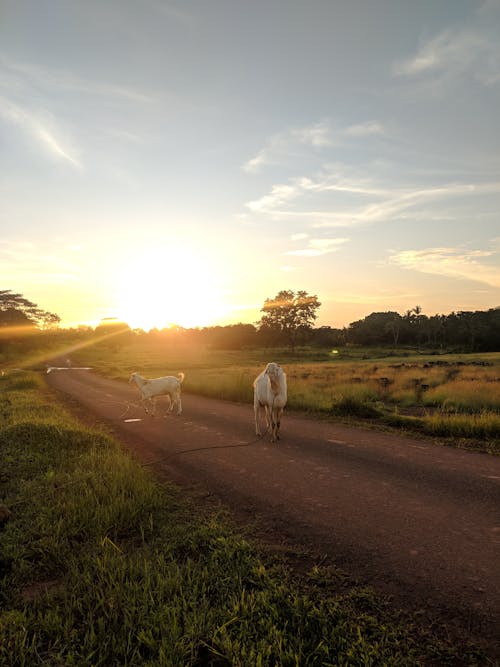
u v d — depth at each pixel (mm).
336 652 2701
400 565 3738
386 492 5609
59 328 117188
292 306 98875
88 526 4652
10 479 6613
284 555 4051
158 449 8852
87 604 3211
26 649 2738
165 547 4211
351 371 32250
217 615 3057
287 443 8750
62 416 13211
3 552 4098
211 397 18141
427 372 28422
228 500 5625
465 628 2895
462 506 5004
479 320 115875
